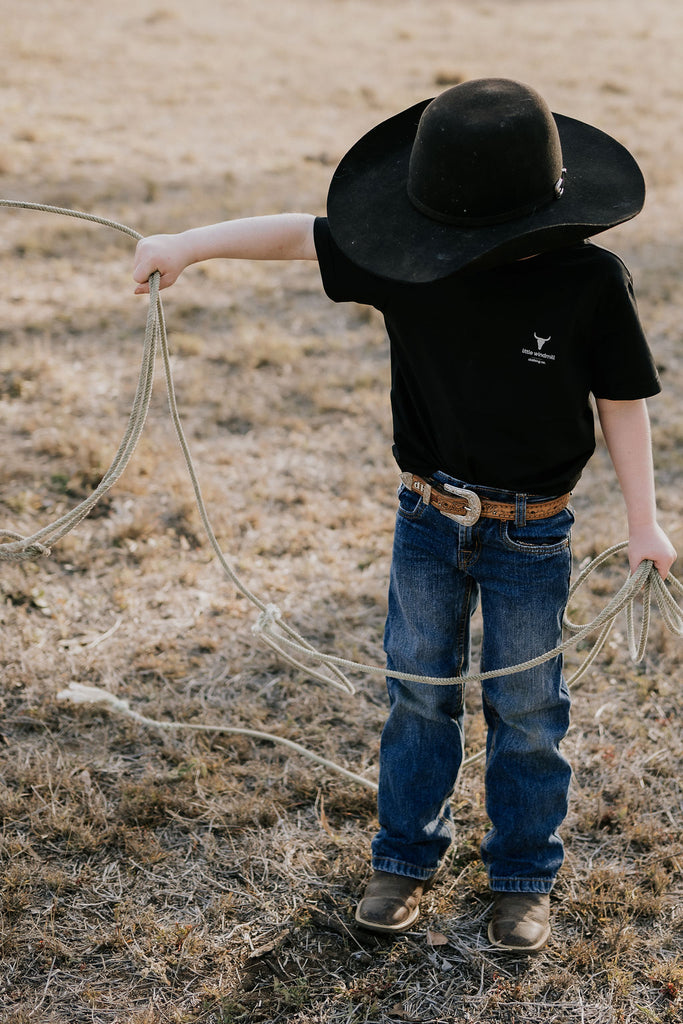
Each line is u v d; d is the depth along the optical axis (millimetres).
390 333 2096
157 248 2012
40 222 8031
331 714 3232
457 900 2564
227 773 2955
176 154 10438
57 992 2283
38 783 2857
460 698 2375
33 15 17641
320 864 2664
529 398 1960
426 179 1823
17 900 2477
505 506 2072
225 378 5684
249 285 7242
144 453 4703
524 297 1882
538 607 2133
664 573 2066
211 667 3438
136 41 16500
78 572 3895
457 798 2873
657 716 3268
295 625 3674
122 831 2707
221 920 2477
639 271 7625
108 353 5918
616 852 2727
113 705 3129
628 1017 2256
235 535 4195
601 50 17922
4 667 3340
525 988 2316
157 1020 2217
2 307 6438
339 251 2045
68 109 11922
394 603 2352
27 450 4707
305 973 2346
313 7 21672
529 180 1772
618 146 1960
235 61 15586
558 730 2301
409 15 21484
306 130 11781
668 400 5598
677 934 2469
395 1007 2260
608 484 4793
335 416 5344
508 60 16500
